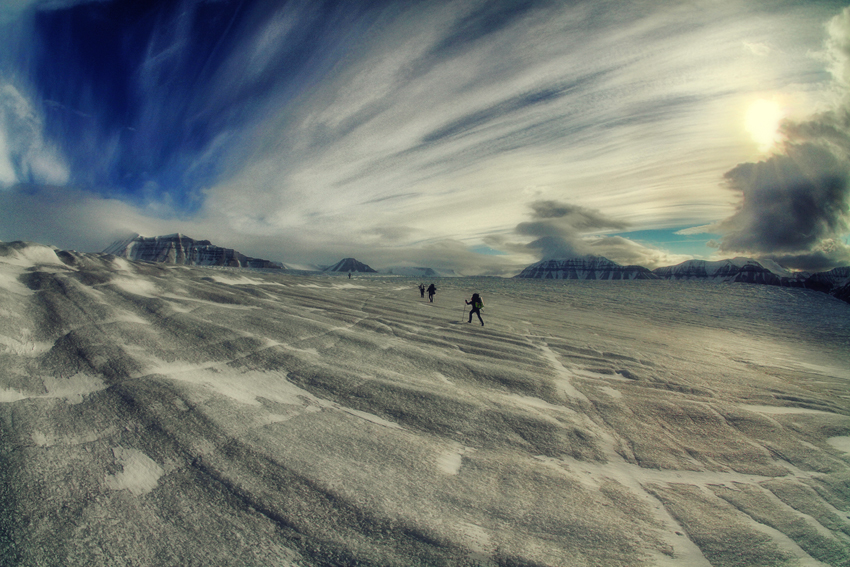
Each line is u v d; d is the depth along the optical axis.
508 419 7.06
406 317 17.91
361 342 11.39
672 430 7.40
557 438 6.56
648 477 5.65
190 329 9.98
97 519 3.68
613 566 3.65
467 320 19.09
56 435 4.98
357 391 7.68
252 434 5.57
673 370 12.39
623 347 15.73
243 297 15.47
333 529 3.83
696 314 42.12
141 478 4.38
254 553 3.45
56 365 6.95
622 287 95.62
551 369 11.05
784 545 4.25
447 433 6.35
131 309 10.74
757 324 37.03
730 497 5.24
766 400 9.85
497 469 5.39
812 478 5.93
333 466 4.98
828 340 29.28
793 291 102.00
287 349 9.74
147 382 6.78
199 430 5.49
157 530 3.64
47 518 3.60
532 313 28.11
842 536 4.51
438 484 4.84
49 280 11.41
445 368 9.86
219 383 7.30
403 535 3.81
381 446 5.68
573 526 4.24
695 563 3.84
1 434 4.73
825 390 12.41
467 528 4.02
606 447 6.48
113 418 5.57
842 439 7.51
